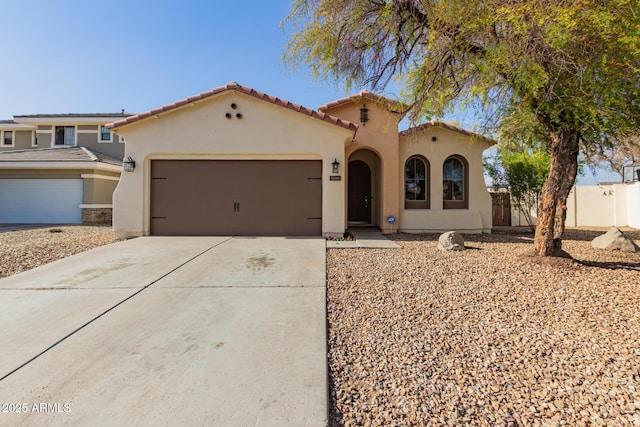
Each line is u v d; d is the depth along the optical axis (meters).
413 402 2.76
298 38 8.04
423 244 10.58
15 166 17.72
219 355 3.47
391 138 13.52
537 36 5.37
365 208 16.31
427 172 14.03
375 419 2.57
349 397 2.83
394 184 13.56
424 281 6.17
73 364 3.27
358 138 13.44
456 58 7.25
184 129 11.49
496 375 3.14
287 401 2.72
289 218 11.76
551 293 5.45
